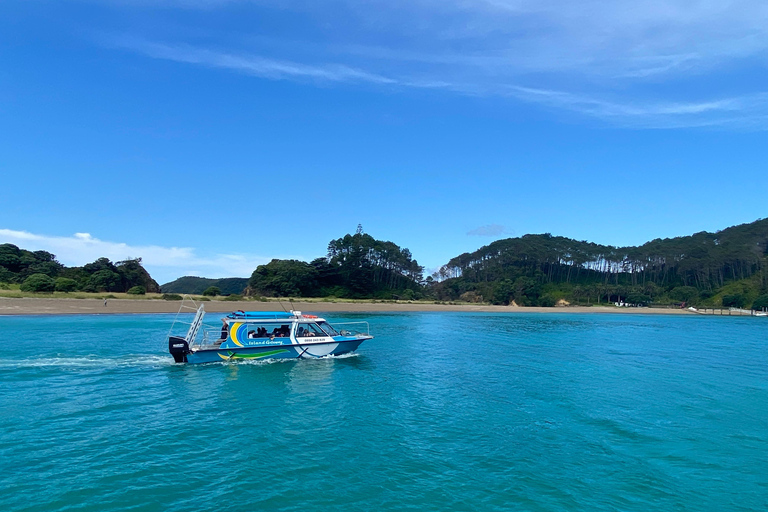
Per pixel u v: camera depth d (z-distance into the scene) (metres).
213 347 26.14
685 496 11.27
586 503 10.75
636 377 25.86
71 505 9.92
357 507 10.20
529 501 10.73
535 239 173.62
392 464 12.62
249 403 18.42
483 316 88.06
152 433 14.62
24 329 41.97
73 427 15.04
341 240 135.62
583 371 27.39
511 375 25.66
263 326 27.56
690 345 43.19
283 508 10.05
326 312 87.12
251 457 12.83
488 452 13.71
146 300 75.00
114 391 19.91
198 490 10.77
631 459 13.49
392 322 65.62
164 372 23.98
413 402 19.25
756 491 11.64
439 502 10.55
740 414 18.50
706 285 145.88
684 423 17.12
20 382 21.12
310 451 13.41
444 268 174.88
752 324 80.44
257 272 116.75
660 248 159.62
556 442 14.73
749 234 159.75
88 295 74.75
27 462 12.13
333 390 21.02
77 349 30.34
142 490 10.69
